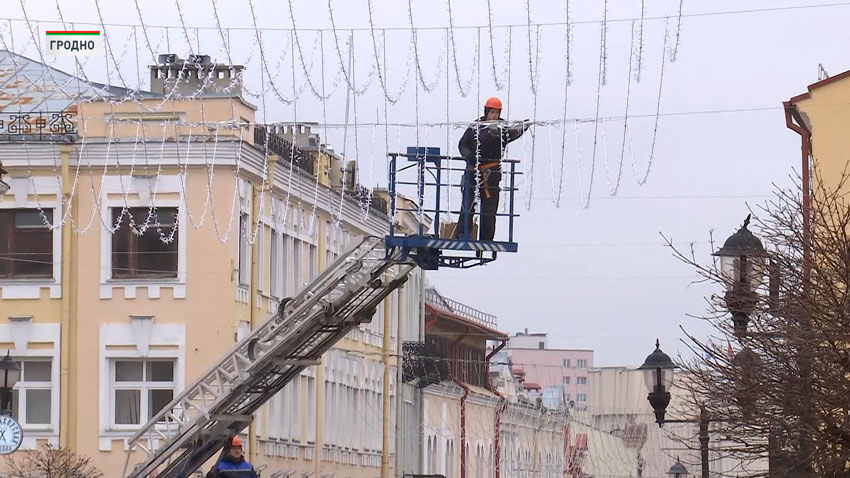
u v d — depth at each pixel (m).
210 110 52.88
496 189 32.72
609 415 111.44
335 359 65.50
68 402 52.12
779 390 27.83
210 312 52.19
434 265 33.88
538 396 121.44
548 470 109.56
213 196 52.31
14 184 52.59
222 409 42.12
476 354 95.56
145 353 52.19
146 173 52.66
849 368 27.53
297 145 61.78
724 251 29.41
